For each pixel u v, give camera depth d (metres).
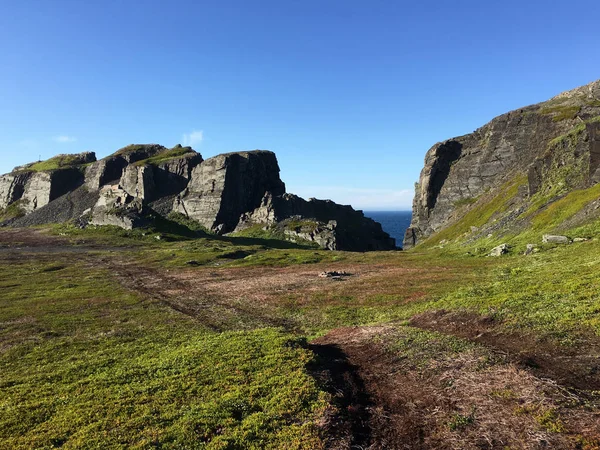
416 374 17.94
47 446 13.98
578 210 62.00
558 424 11.91
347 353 22.92
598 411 12.22
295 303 44.97
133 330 35.53
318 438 13.11
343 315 37.59
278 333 27.19
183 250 104.31
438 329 24.14
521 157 134.25
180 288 59.09
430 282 48.34
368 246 195.50
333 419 14.40
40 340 33.03
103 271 76.25
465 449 11.84
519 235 71.44
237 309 44.25
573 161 83.19
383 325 27.78
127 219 138.62
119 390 18.83
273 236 171.00
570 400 13.02
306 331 33.94
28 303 48.75
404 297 41.41
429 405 14.95
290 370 19.50
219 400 16.56
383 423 14.24
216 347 24.66
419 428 13.55
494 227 90.19
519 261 50.22
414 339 22.34
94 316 41.78
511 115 146.25
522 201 94.75
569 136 89.25
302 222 181.50
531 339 19.09
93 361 25.78
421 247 130.62
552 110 133.25
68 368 24.58
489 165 144.12
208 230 187.50
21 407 17.84
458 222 125.31
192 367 21.33
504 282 33.78
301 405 15.73
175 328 35.97
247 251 105.00
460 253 77.81
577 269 31.94
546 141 124.44
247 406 16.03
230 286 59.31
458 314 25.69
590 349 16.62
